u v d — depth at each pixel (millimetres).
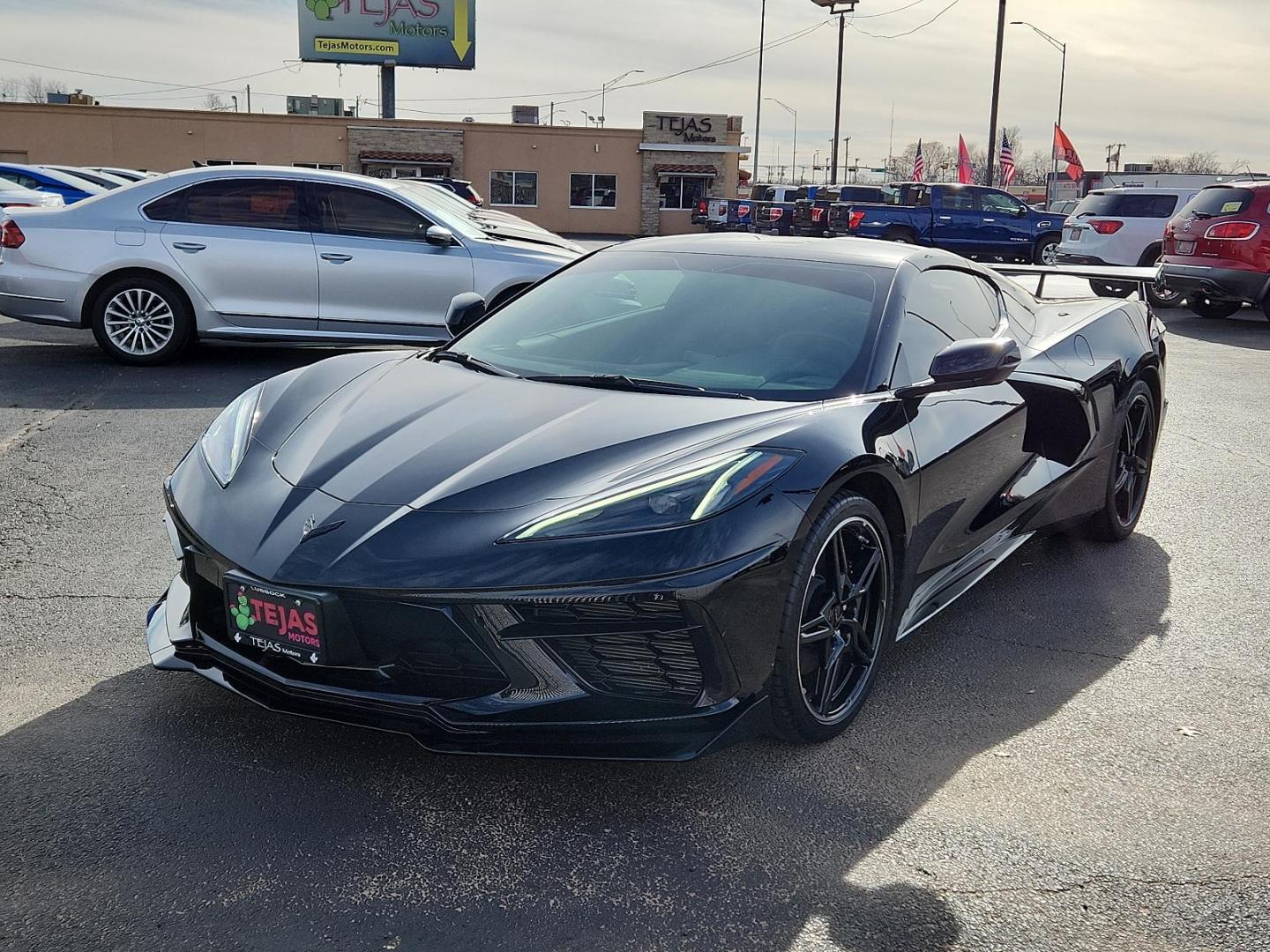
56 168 19672
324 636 2422
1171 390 8305
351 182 8188
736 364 3197
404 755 2721
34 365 8070
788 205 31281
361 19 44031
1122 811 2574
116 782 2559
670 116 42125
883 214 24406
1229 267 12953
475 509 2516
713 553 2428
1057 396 3955
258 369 8148
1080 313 4586
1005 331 3971
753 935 2096
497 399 3043
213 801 2492
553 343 3447
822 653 2816
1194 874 2334
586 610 2387
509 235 8766
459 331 3898
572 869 2287
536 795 2568
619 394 3057
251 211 8023
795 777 2686
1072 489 4199
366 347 9180
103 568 3998
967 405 3438
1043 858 2377
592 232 42656
